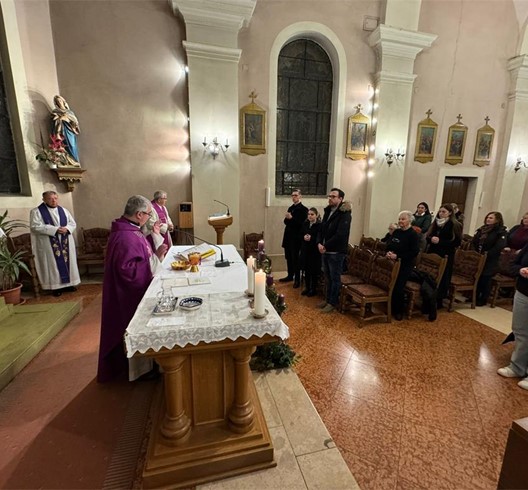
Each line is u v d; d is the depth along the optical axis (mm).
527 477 989
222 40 4730
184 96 4934
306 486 1456
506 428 1878
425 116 6047
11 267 3441
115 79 4668
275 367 2434
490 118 6391
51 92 4406
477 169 6543
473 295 3809
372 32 5430
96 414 1886
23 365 2342
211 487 1427
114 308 2072
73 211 4820
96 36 4520
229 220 3785
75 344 2715
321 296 4148
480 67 6121
